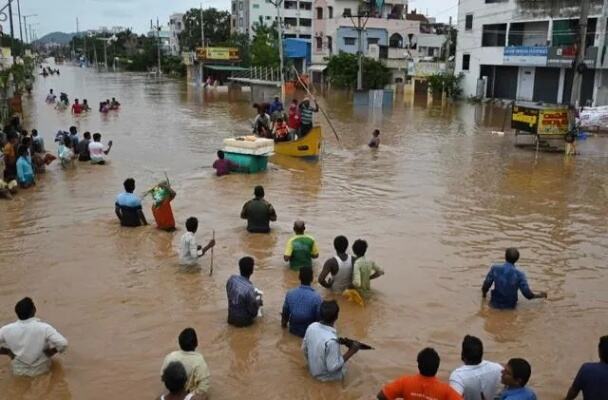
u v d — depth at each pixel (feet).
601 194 54.90
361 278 30.48
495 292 29.94
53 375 22.89
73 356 24.32
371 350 25.36
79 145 65.21
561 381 23.44
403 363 24.41
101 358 24.22
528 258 37.27
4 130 63.67
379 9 234.58
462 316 28.91
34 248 37.04
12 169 52.85
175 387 18.54
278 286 31.78
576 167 67.87
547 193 54.95
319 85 213.66
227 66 229.45
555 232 42.86
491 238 41.11
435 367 18.40
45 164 60.64
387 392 18.70
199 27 313.53
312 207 48.24
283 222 43.62
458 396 18.08
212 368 23.58
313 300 25.86
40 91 181.78
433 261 36.24
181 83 241.35
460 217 46.24
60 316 27.86
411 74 187.93
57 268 33.81
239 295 26.76
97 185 54.39
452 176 61.77
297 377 23.09
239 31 298.35
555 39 139.03
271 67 205.16
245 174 60.44
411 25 225.35
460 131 98.78
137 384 22.41
